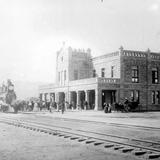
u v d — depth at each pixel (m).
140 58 53.44
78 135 16.14
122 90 50.97
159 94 55.28
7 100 51.75
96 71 60.25
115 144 12.89
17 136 16.25
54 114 41.31
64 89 60.78
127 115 36.47
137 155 10.56
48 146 12.73
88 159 9.98
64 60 63.69
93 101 58.22
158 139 15.02
